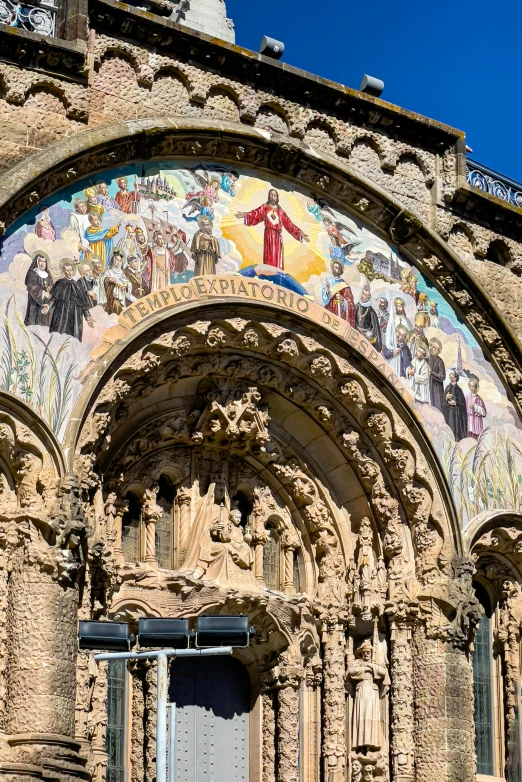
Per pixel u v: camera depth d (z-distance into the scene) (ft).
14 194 125.70
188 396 139.95
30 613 120.67
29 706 119.03
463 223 153.48
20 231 127.44
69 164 130.21
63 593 121.70
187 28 138.72
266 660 143.23
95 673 126.41
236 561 140.56
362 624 144.56
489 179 157.07
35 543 121.70
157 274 133.80
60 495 122.72
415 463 144.66
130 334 129.90
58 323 127.24
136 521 138.21
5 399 122.52
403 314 148.05
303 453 145.69
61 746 119.14
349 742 142.10
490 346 152.76
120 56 136.56
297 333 140.46
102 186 132.87
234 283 137.49
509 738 150.92
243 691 144.25
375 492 144.77
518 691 151.43
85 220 131.03
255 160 141.49
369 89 150.00
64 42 131.85
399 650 143.54
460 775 140.56
